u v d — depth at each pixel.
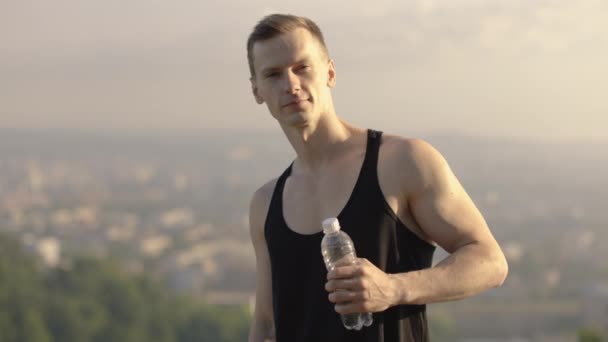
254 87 4.66
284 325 4.52
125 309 96.75
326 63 4.54
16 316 88.69
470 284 4.21
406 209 4.41
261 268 4.85
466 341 103.00
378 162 4.41
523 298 127.25
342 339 4.36
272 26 4.46
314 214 4.49
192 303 105.81
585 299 116.88
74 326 92.19
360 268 4.02
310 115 4.45
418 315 4.41
